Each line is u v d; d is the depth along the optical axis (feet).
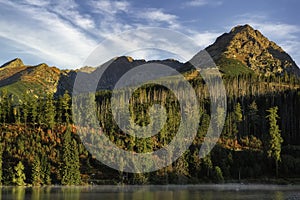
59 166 376.89
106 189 322.96
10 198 245.24
